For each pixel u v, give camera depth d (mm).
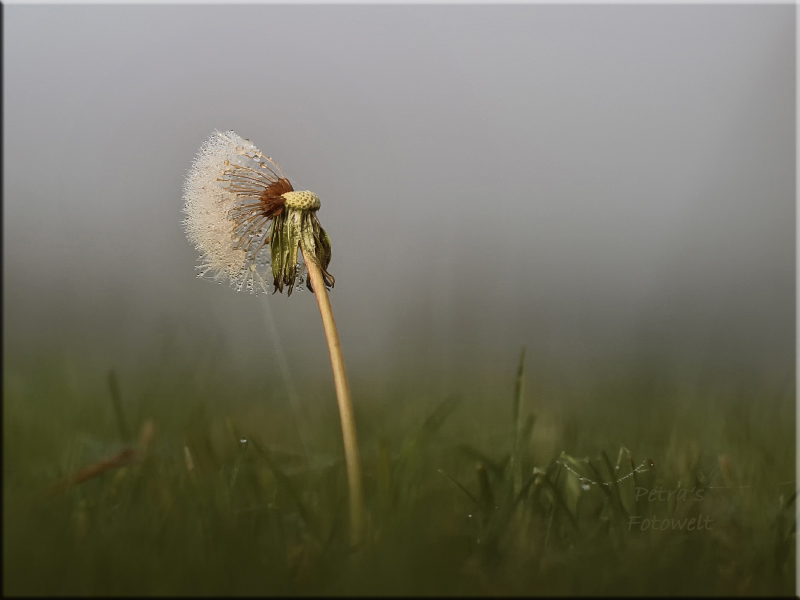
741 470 440
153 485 401
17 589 337
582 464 415
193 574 341
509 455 416
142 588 338
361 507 364
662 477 433
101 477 419
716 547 365
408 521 369
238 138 386
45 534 356
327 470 418
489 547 356
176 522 370
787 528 381
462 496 403
